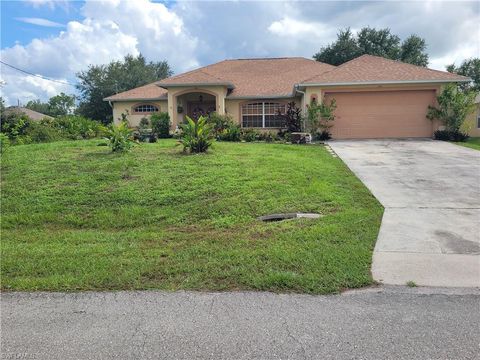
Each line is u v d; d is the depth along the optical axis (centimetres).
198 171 973
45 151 1262
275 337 333
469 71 4609
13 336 343
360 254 516
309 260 496
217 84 2186
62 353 317
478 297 402
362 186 911
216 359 305
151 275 470
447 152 1441
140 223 714
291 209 734
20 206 797
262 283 434
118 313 380
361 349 313
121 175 943
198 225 686
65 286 443
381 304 389
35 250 579
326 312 374
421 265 487
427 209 736
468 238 582
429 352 308
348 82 1914
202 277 460
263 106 2323
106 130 1231
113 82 4684
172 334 341
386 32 4144
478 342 321
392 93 1956
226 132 1925
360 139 1955
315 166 1105
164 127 2197
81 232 680
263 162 1097
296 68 2673
